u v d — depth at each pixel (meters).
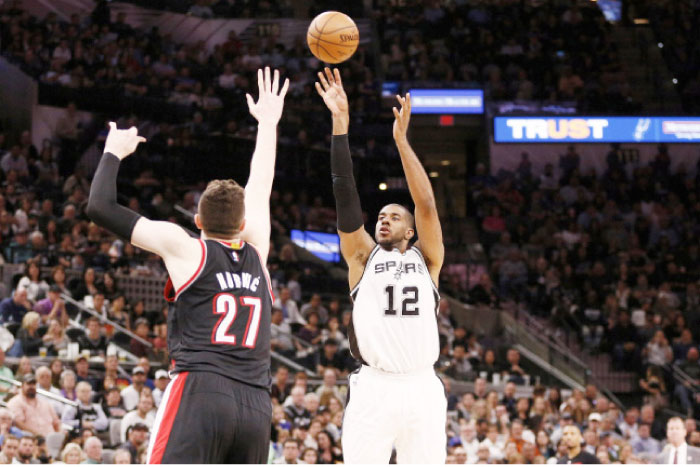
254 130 20.42
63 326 11.84
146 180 18.12
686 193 21.34
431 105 21.89
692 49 23.86
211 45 22.52
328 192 20.78
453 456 10.23
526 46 23.52
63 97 18.44
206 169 19.42
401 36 23.44
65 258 13.99
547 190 21.09
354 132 21.47
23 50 19.05
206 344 3.44
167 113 19.75
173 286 3.53
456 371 14.30
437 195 22.56
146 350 12.13
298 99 21.23
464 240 20.69
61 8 20.73
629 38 24.52
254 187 4.00
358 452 4.56
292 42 22.84
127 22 21.81
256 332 3.53
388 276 4.60
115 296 13.33
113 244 14.99
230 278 3.55
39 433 9.46
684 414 14.93
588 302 17.88
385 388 4.54
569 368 15.51
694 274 19.08
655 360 16.12
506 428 11.84
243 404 3.40
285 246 17.14
